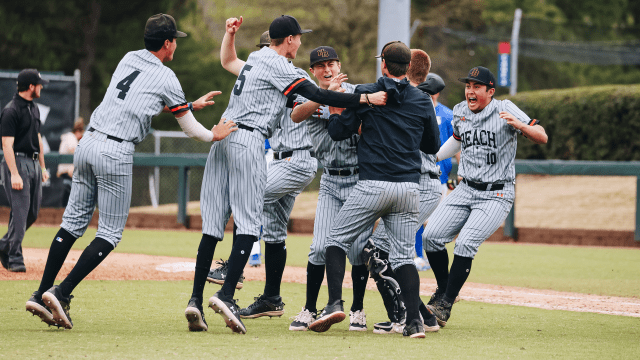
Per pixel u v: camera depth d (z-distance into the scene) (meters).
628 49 74.06
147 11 68.88
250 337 12.77
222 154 13.82
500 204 15.38
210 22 86.62
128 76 13.24
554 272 24.97
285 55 13.91
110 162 12.98
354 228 13.33
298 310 16.44
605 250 32.56
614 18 105.06
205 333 13.05
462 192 15.91
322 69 14.80
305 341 12.44
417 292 13.30
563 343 12.74
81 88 68.88
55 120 42.34
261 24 82.12
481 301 18.50
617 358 11.37
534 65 94.62
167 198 49.66
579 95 45.50
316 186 49.34
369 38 81.31
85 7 66.44
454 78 86.06
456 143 16.25
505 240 36.84
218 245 32.00
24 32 64.69
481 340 12.97
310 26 81.25
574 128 45.62
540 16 96.81
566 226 38.00
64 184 40.94
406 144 13.09
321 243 14.06
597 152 44.78
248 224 13.45
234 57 16.25
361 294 14.31
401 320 13.91
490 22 92.94
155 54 13.51
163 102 13.35
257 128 13.57
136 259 25.62
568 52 75.75
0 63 66.44
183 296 17.64
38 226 39.38
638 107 43.03
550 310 17.16
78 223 13.39
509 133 15.30
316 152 14.62
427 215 16.09
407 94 13.38
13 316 14.32
